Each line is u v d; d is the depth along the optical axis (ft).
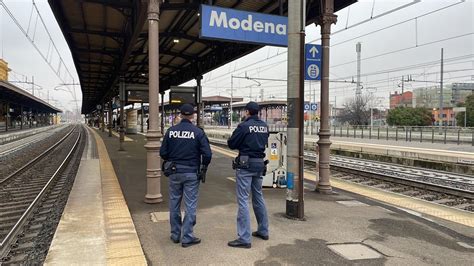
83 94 189.67
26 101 199.21
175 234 16.22
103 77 101.55
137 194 26.53
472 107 165.58
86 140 104.06
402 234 17.72
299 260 14.35
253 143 16.08
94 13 42.93
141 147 71.26
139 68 83.87
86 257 14.24
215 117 324.80
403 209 23.15
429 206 24.62
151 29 23.75
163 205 23.13
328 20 26.84
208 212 21.40
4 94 151.23
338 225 19.03
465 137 104.12
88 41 56.90
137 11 34.47
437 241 16.81
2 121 180.04
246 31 26.22
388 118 190.60
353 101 231.91
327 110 27.45
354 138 126.72
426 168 53.93
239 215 15.92
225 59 56.44
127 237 16.66
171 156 16.01
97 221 19.11
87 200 24.20
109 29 49.90
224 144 87.25
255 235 17.20
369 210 22.31
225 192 27.55
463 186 36.70
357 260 14.42
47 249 17.76
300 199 20.02
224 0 39.60
